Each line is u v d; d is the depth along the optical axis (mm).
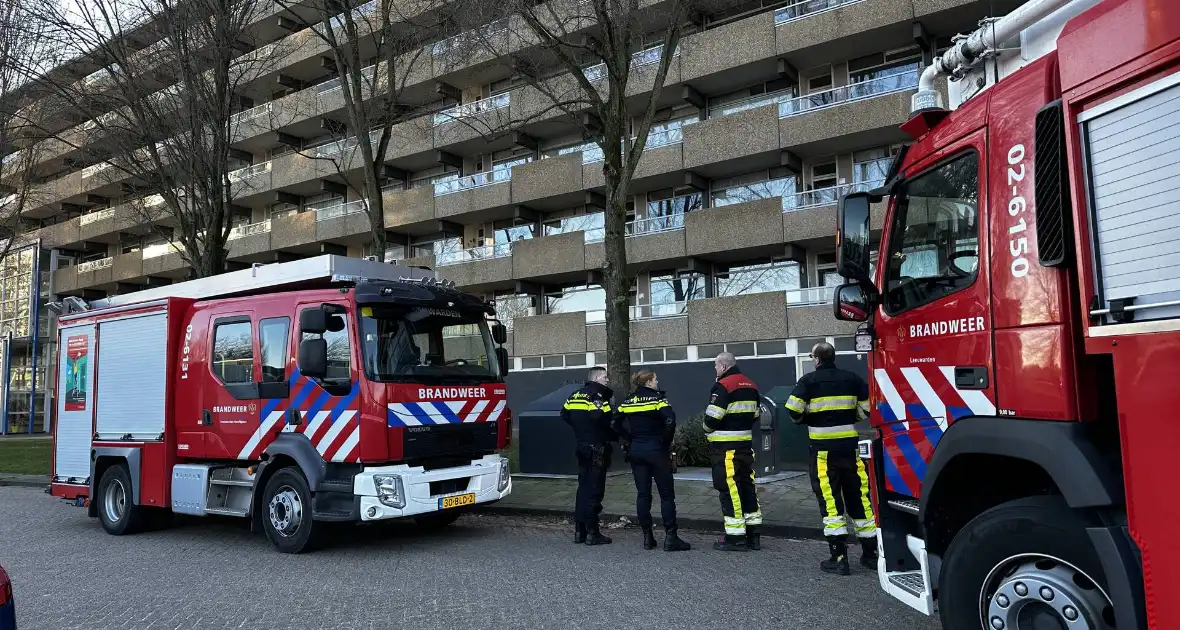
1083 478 2844
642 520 7102
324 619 5113
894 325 4055
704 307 21109
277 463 7691
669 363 21938
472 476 7809
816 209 20031
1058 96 3188
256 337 7914
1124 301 2719
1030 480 3586
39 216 42250
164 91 14422
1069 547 2924
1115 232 2777
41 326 37250
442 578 6180
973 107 3645
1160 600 2551
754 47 20844
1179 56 2541
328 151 29047
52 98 15594
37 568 7066
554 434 11281
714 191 23125
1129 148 2740
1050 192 3076
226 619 5195
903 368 3967
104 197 39344
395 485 7051
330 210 29547
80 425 9609
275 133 30828
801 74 21719
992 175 3406
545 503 9391
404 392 7277
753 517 6938
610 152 10953
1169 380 2537
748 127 20906
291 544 7336
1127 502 2674
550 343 23875
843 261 4062
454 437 7711
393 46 14031
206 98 14219
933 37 19688
